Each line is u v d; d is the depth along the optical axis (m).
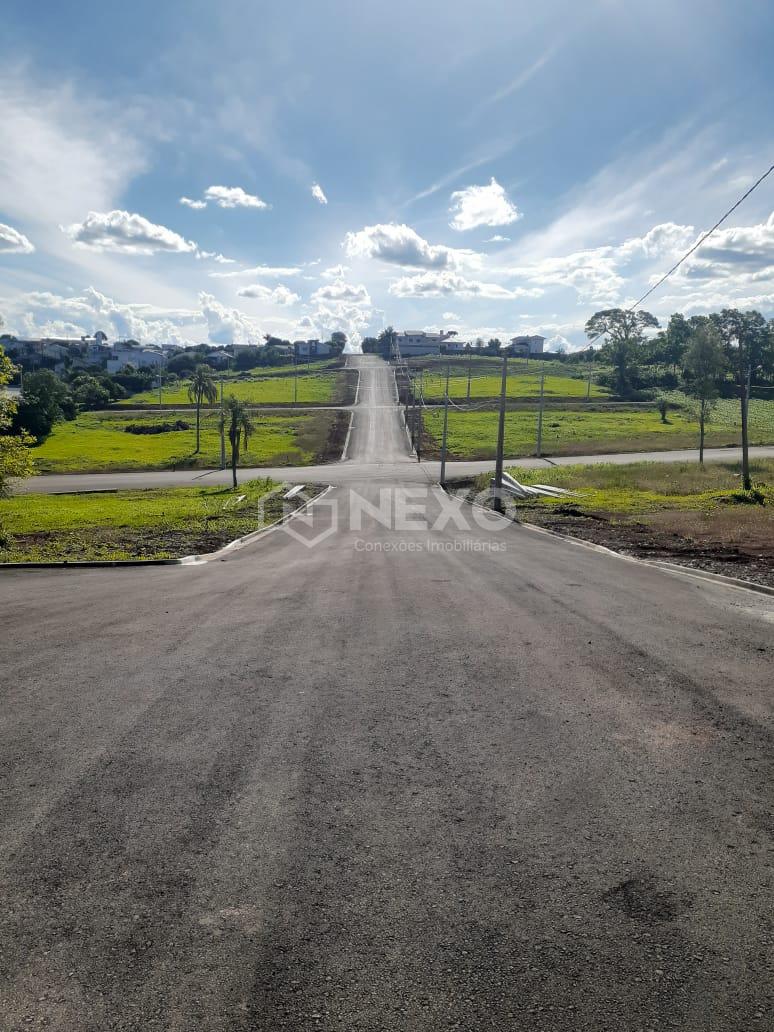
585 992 2.39
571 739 4.65
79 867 3.20
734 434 76.38
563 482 42.97
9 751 4.61
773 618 8.37
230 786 4.02
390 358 172.88
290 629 8.15
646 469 48.31
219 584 12.39
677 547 17.52
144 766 4.32
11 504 39.03
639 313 130.50
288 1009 2.33
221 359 176.00
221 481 52.09
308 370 153.75
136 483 51.91
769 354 120.12
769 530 20.55
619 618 8.40
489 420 88.25
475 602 9.63
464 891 2.98
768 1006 2.32
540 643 7.18
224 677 6.22
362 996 2.38
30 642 7.88
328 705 5.40
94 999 2.39
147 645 7.53
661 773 4.12
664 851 3.28
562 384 125.00
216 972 2.51
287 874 3.12
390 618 8.62
